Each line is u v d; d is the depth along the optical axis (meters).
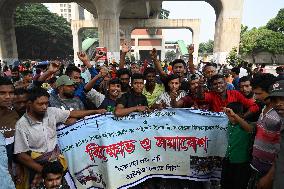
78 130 3.86
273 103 2.64
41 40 50.56
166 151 4.05
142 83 4.30
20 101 3.87
